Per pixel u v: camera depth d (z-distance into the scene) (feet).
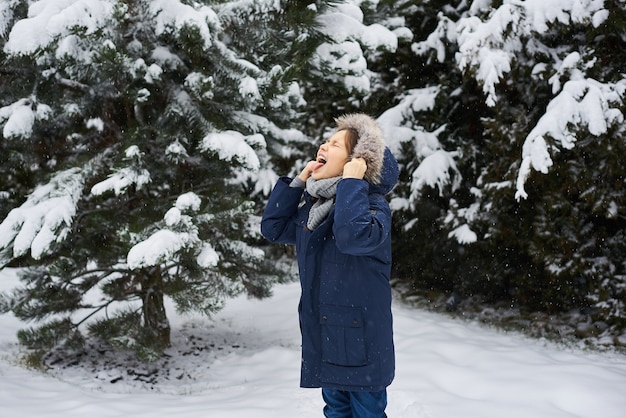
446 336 21.30
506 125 25.25
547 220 24.26
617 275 23.59
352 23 19.26
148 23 17.44
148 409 14.33
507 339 21.97
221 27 18.34
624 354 20.47
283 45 19.75
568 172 23.29
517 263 27.63
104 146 20.17
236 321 27.22
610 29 22.94
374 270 8.04
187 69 18.49
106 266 19.72
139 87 17.57
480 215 26.50
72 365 19.76
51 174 17.95
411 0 22.29
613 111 21.31
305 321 8.27
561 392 15.10
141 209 18.49
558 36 24.98
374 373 7.97
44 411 14.05
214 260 16.87
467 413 13.82
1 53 16.85
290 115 20.63
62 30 14.79
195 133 18.44
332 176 8.39
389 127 28.89
